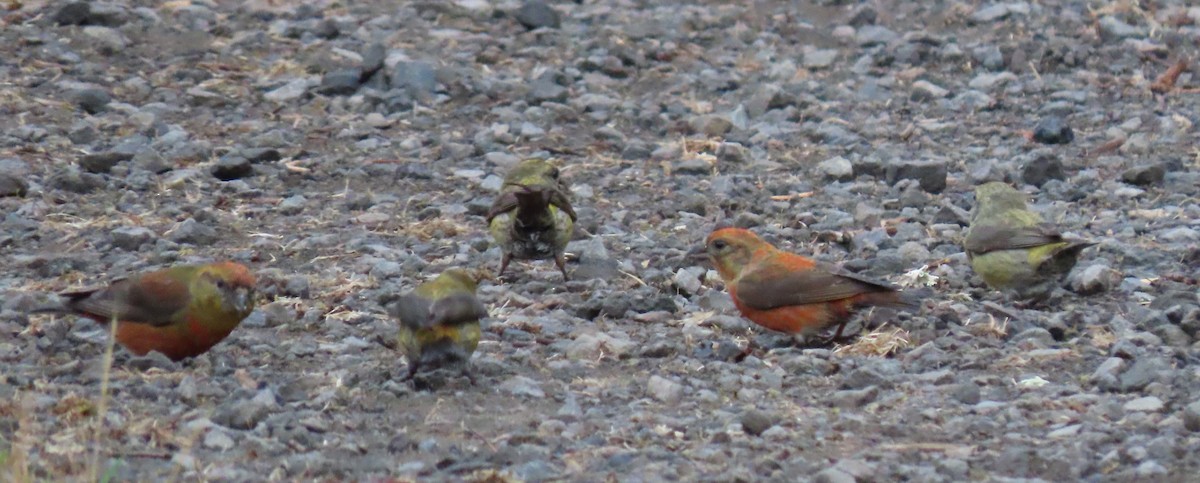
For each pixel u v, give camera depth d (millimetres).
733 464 8992
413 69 21094
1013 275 13039
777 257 11961
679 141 19828
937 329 12281
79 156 17391
